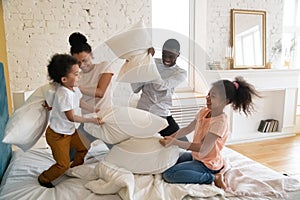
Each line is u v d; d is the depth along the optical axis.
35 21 3.05
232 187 1.56
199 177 1.54
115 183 1.40
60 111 1.50
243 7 3.95
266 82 3.83
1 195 1.44
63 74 1.47
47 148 2.21
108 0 3.26
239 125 3.94
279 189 1.53
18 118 1.51
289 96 4.01
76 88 1.58
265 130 4.03
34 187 1.51
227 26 3.91
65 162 1.57
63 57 1.50
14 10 2.96
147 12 3.45
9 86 2.83
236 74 3.63
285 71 3.88
